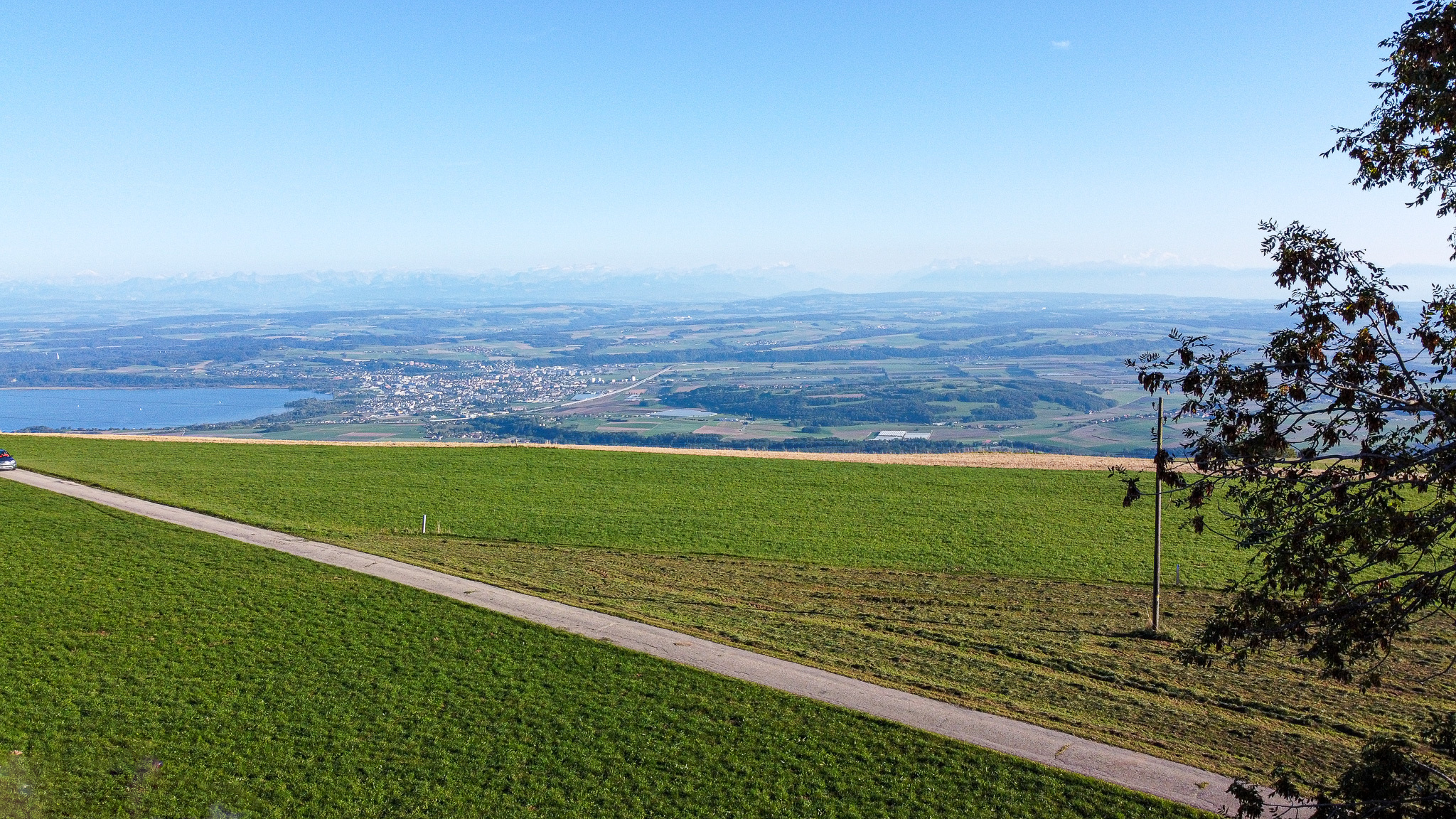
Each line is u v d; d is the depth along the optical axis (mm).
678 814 23516
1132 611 39750
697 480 68250
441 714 28688
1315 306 12336
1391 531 11828
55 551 45062
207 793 24000
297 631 35250
